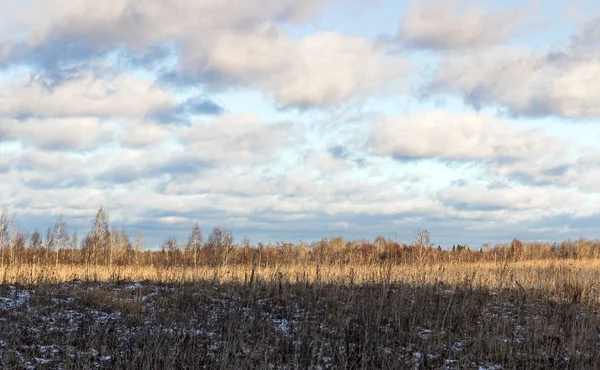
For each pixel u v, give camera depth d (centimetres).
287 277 2258
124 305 1777
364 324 1642
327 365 1297
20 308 1689
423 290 2111
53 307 1723
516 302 2067
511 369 1321
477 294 2086
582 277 2503
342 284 2238
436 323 1661
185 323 1612
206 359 1302
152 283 2241
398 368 1288
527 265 3506
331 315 1736
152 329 1509
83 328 1488
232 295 2034
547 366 1338
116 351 1310
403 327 1659
